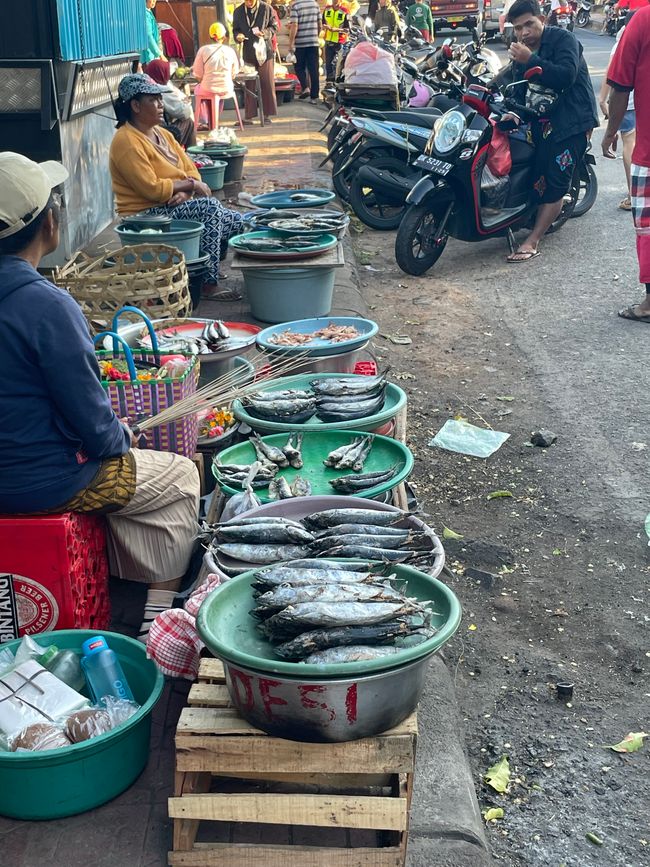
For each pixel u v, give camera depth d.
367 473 3.38
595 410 5.23
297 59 17.30
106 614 3.21
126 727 2.36
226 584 2.46
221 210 6.32
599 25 29.97
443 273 7.95
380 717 2.16
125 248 5.01
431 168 7.35
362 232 9.30
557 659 3.31
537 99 7.67
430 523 4.19
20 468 2.71
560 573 3.81
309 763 2.21
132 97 5.82
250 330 4.75
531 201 8.08
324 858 2.22
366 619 2.22
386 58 8.94
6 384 2.61
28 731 2.41
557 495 4.39
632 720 3.02
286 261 5.55
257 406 3.71
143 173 5.86
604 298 7.02
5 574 2.77
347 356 4.51
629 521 4.14
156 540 3.12
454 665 3.28
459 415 5.27
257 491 3.38
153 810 2.43
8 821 2.40
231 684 2.23
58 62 6.49
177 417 3.46
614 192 10.09
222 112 16.14
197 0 16.89
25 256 2.66
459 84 9.59
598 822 2.64
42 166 2.86
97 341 3.91
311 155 11.91
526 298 7.15
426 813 2.44
